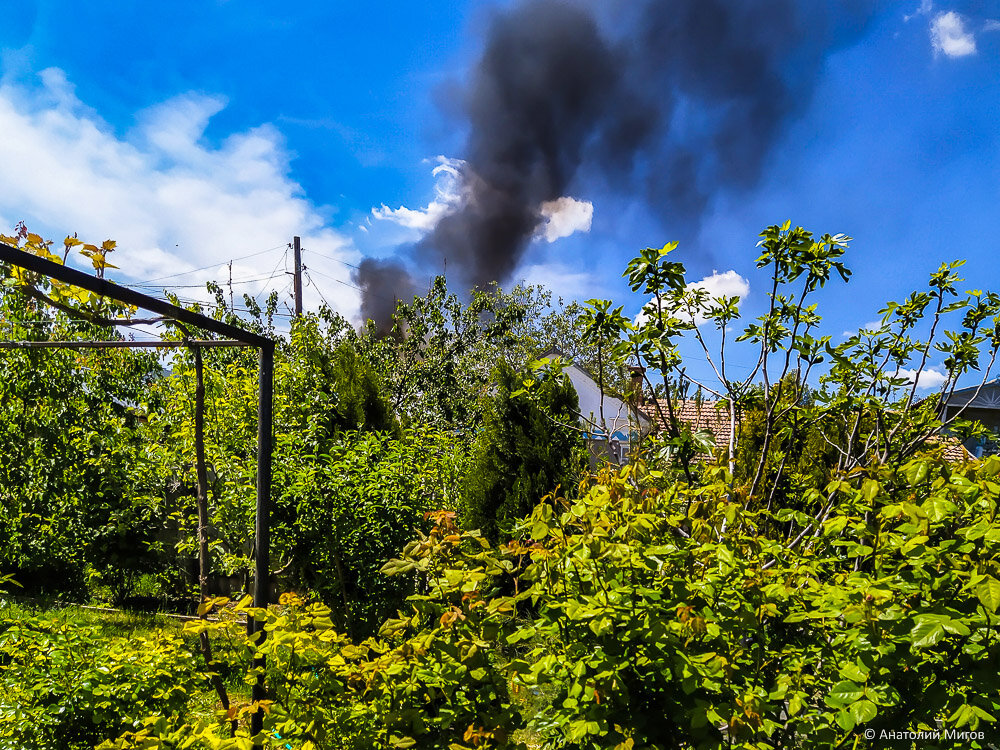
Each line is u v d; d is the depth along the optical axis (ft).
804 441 19.17
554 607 8.17
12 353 23.44
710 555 8.39
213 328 9.75
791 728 7.83
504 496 25.23
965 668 6.80
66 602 26.40
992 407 49.75
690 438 12.82
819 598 7.63
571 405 25.50
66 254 8.82
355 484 20.53
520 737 10.04
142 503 26.76
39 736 9.02
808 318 13.01
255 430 23.75
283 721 8.06
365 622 20.08
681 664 7.07
